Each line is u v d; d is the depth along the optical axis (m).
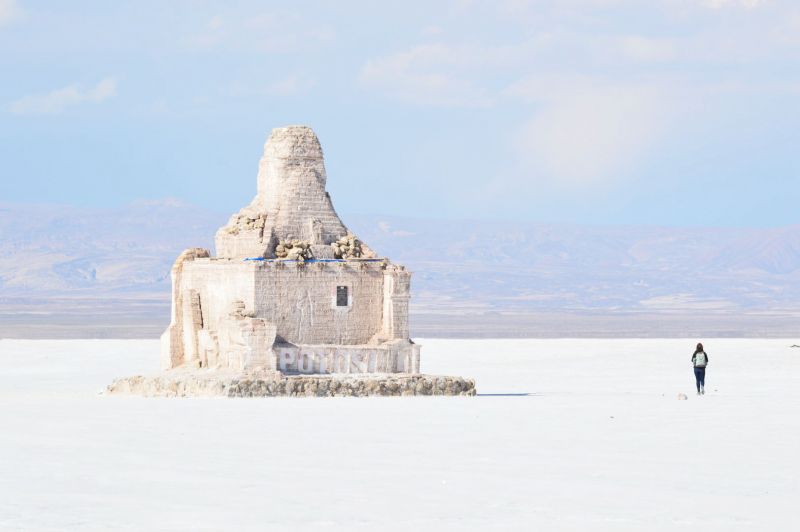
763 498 87.81
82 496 87.12
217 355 159.62
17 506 83.62
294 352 154.88
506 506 84.50
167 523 78.56
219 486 91.06
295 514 81.44
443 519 80.31
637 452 108.00
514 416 133.00
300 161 165.12
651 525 79.19
